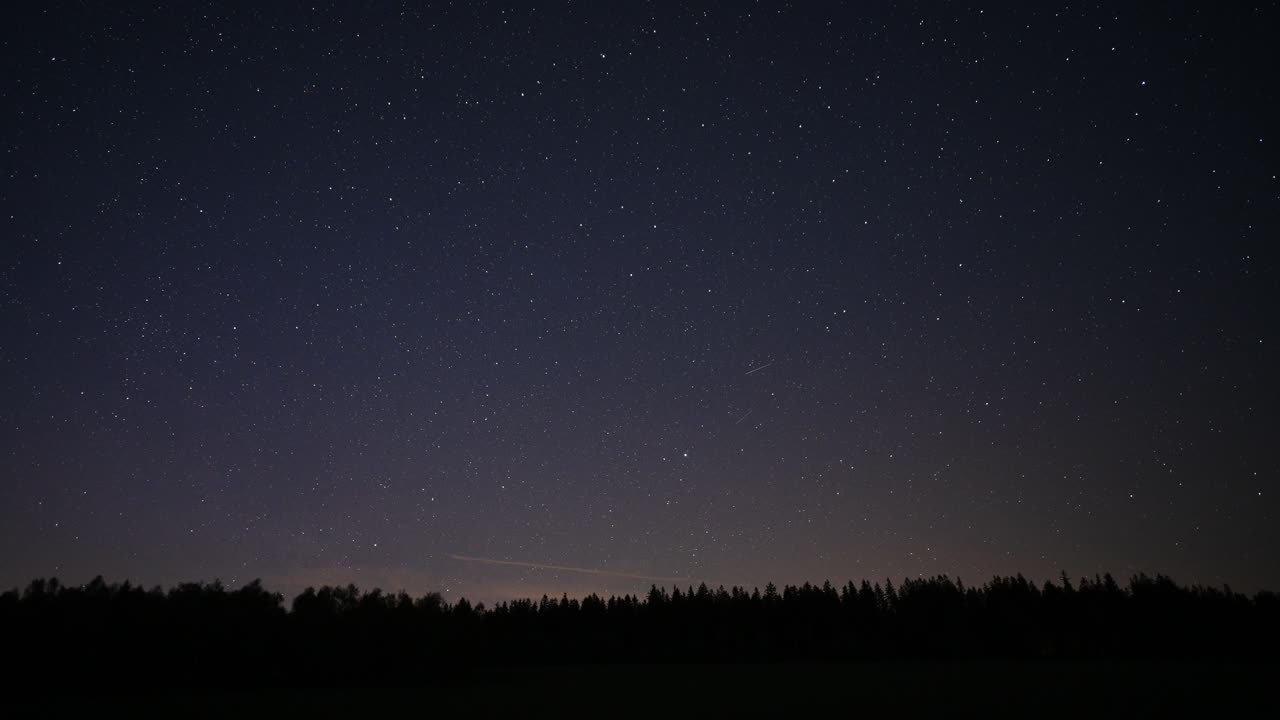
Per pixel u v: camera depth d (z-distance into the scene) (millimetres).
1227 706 22469
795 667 42750
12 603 28031
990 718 21516
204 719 23406
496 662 44094
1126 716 21219
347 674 33438
